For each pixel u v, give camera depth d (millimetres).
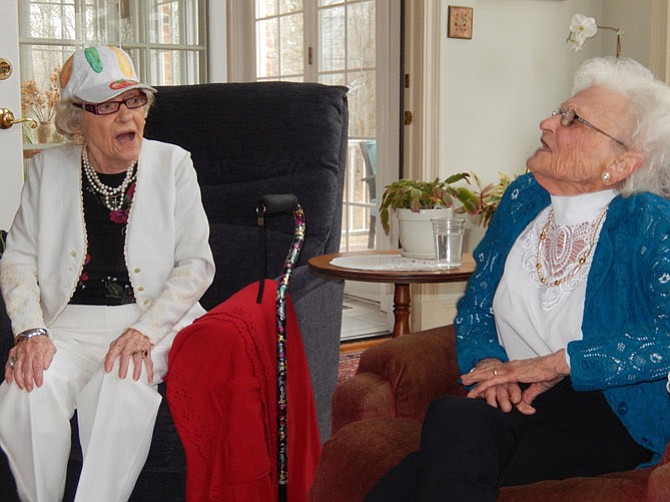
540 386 1716
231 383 2002
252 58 5691
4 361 2238
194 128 2793
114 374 2068
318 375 2576
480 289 1932
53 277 2264
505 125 4703
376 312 5082
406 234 2682
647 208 1652
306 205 2684
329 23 5023
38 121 3594
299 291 2420
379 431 1754
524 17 4684
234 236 2670
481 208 3639
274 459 2137
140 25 3871
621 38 4809
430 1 4359
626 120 1663
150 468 2131
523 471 1600
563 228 1758
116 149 2215
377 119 4695
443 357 1964
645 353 1571
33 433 2051
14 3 3072
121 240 2270
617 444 1658
